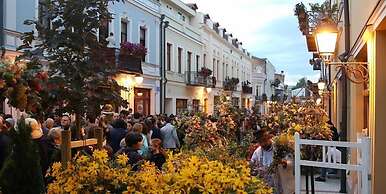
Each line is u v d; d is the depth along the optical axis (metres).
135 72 21.92
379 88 6.49
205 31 39.38
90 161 4.25
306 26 12.46
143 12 25.72
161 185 3.94
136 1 24.66
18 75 4.35
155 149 8.00
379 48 6.47
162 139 13.41
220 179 3.82
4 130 6.74
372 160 6.51
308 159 7.25
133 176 4.14
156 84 27.25
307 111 11.55
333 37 7.51
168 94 29.48
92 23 5.37
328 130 8.84
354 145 5.74
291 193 7.18
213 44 42.03
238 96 53.16
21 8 15.20
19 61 4.62
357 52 8.53
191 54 35.12
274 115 16.14
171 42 30.02
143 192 3.92
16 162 3.77
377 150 6.46
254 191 4.02
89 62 5.31
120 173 4.15
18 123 3.87
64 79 5.20
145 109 25.70
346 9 10.21
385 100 6.46
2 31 14.32
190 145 10.66
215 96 41.72
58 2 5.38
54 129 7.44
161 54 28.03
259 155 7.56
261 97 64.06
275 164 7.19
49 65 5.34
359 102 9.93
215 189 3.79
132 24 24.36
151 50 26.69
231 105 18.88
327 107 22.73
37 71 4.84
